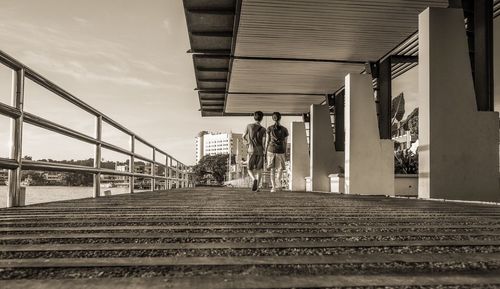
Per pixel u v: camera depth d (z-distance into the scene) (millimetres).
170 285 1201
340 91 16344
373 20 9891
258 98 17875
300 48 11781
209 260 1564
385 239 2135
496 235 2299
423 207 4688
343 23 10070
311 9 9312
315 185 15891
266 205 4723
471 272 1408
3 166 3689
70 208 4020
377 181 11117
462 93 7418
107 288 1168
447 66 7422
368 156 11156
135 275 1336
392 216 3451
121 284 1215
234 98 17938
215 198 6492
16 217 3145
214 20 10305
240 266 1467
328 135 16281
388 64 12188
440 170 7301
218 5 9555
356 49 11805
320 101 18328
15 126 3932
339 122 16250
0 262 1515
